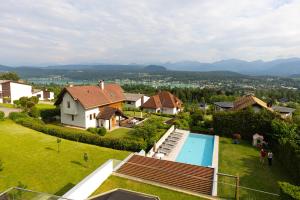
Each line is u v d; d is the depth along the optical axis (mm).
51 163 21453
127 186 17219
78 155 23844
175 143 30656
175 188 17156
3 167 19859
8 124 34438
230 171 21656
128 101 67500
